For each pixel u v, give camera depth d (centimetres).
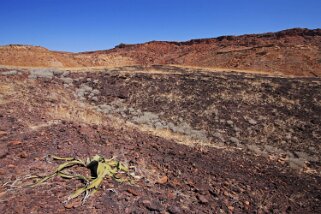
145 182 648
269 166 1140
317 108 1828
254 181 876
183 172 765
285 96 1933
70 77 1939
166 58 6962
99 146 778
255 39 7100
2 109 987
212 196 685
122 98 1781
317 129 1616
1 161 618
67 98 1638
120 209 527
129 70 2352
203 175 788
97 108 1623
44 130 827
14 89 1452
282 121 1664
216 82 2064
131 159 745
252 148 1384
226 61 5597
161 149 906
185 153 943
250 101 1845
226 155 1138
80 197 539
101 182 591
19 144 707
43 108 1154
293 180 1005
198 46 7438
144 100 1770
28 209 487
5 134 753
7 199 506
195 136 1431
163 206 570
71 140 779
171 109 1698
